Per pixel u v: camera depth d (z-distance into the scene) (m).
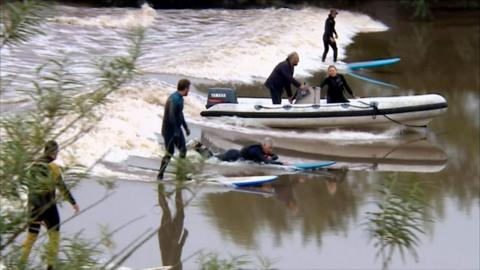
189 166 10.79
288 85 35.62
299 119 34.91
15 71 38.44
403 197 11.33
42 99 10.33
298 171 29.56
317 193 27.31
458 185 29.17
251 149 29.12
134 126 31.41
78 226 22.41
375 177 29.59
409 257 22.28
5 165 9.76
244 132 34.66
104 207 24.09
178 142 25.78
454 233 24.22
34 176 9.98
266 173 28.91
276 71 35.59
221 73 44.03
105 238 12.55
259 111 35.06
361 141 34.53
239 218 24.50
